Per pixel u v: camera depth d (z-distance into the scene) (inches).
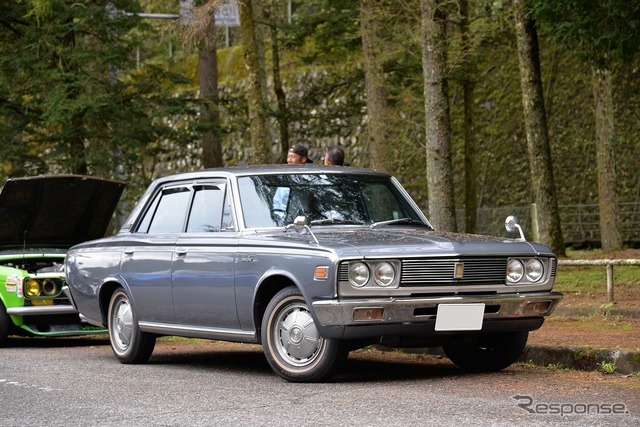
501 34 1235.9
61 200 660.1
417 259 385.1
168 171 2353.6
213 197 458.3
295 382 401.4
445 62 969.5
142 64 1219.9
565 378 406.9
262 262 410.9
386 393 361.4
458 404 331.9
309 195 446.9
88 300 528.1
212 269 437.4
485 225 1879.9
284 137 1503.4
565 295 753.0
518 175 1872.5
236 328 430.3
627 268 939.3
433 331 387.2
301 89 2074.3
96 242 525.0
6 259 657.0
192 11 896.3
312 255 388.2
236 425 301.7
